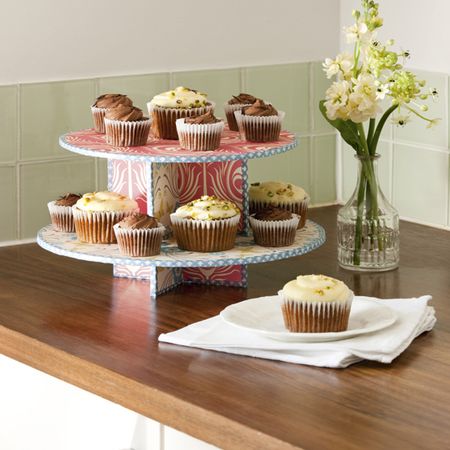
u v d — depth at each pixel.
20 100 2.60
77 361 1.90
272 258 2.16
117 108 2.22
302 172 3.10
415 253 2.63
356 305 2.04
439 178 2.83
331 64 2.34
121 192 2.38
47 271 2.46
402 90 2.30
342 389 1.73
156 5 2.76
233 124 2.45
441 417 1.62
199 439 1.69
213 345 1.90
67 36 2.64
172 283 2.31
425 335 2.00
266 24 2.96
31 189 2.67
